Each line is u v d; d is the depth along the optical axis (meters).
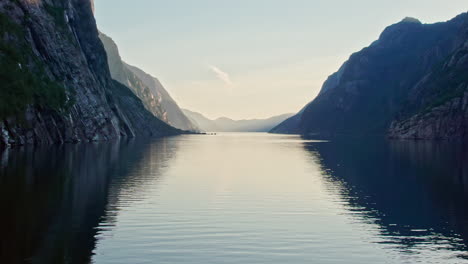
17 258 18.98
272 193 38.66
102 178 45.62
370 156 85.31
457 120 163.50
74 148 91.94
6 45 87.25
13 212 27.64
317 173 55.16
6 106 78.81
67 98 113.06
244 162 72.44
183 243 22.19
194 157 83.06
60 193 34.97
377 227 26.19
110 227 24.94
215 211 30.31
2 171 46.75
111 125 153.25
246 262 19.50
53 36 120.31
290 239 23.36
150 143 142.62
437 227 26.23
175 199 34.66
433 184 44.06
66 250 20.38
